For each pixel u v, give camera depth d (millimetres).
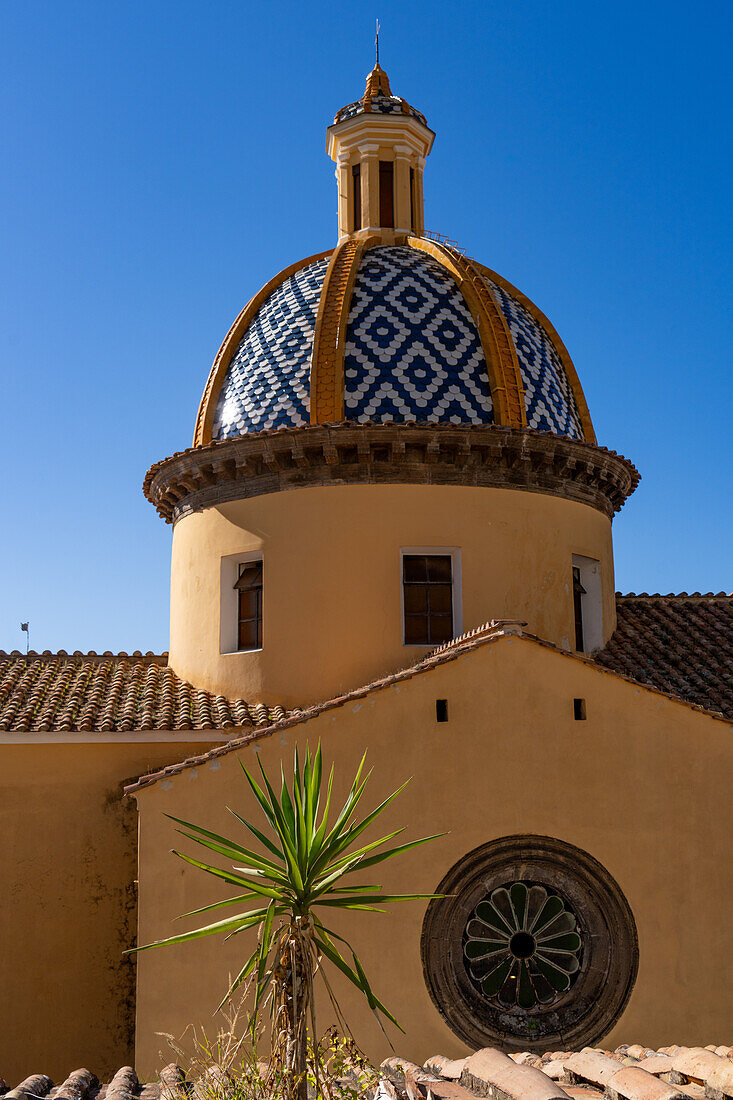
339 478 20047
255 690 20000
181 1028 14180
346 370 20891
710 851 15273
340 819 8211
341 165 26047
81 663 22391
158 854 14797
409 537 19812
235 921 7777
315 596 19812
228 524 20938
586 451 20828
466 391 20938
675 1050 10609
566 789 15180
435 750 15078
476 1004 14578
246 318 23172
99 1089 9930
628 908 14984
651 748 15453
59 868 18094
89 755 18484
